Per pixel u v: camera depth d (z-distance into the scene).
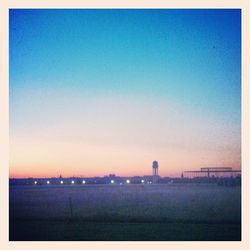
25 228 17.75
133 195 43.81
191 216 21.80
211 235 16.19
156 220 19.64
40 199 38.41
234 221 19.22
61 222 19.20
